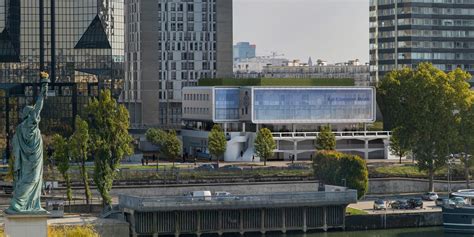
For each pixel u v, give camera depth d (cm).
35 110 14450
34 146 14412
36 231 14338
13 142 14462
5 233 14325
